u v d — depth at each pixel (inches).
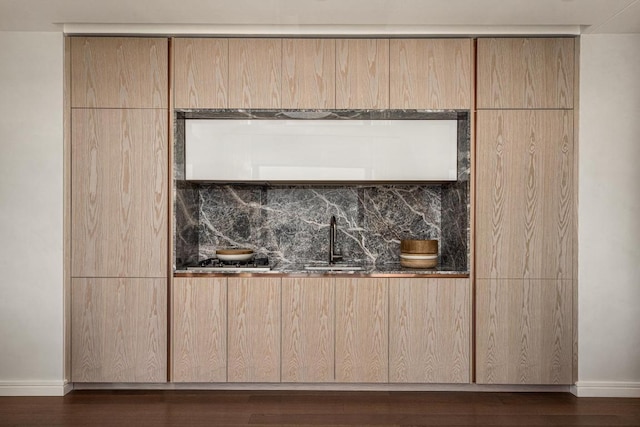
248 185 167.8
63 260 139.9
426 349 141.2
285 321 141.0
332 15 130.5
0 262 139.3
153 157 140.9
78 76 140.3
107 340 140.9
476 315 140.7
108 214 140.9
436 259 148.9
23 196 139.4
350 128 150.8
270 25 138.3
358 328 141.2
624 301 139.6
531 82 140.4
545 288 140.6
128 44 140.6
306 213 168.6
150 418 124.6
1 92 138.9
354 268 154.6
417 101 141.5
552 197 140.5
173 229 141.2
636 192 139.6
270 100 141.6
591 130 139.6
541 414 127.7
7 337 139.5
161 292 140.9
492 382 140.8
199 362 141.0
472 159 141.1
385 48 141.7
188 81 141.3
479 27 138.6
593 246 139.9
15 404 133.4
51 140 139.4
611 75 139.3
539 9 125.8
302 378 141.4
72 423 121.7
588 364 139.9
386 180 150.5
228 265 148.9
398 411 129.3
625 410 130.3
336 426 120.7
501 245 140.8
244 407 131.5
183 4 123.3
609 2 121.0
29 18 131.3
